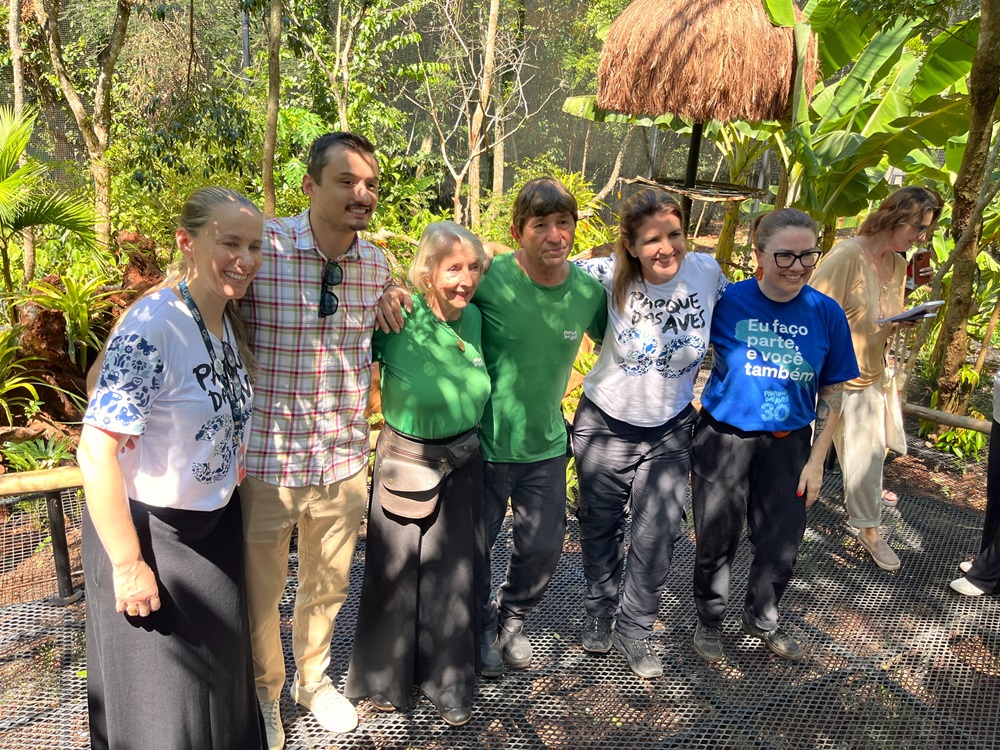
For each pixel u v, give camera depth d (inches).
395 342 90.0
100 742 80.7
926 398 234.1
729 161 294.8
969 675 111.0
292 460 84.7
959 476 187.0
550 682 106.5
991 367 277.1
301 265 81.9
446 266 86.4
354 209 79.5
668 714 101.6
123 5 301.6
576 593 126.9
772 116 203.6
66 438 195.3
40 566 131.3
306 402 84.6
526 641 109.7
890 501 162.6
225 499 75.4
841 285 124.0
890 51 247.8
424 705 100.7
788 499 104.3
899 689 107.5
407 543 93.4
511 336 95.3
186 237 71.1
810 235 95.0
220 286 71.1
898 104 253.3
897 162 245.1
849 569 136.3
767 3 189.6
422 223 390.3
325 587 92.7
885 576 134.7
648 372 101.1
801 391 100.8
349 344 86.0
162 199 316.8
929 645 117.0
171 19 425.1
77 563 130.6
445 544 93.9
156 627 73.3
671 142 682.2
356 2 430.9
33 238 267.4
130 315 69.9
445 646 95.6
